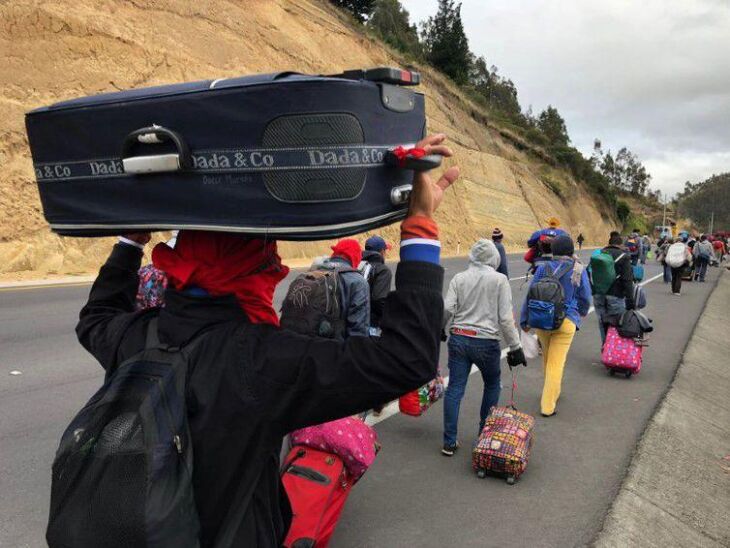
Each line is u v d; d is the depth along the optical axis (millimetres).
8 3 18750
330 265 4348
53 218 1566
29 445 4719
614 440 5367
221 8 27406
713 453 5660
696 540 3973
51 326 9312
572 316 5961
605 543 3619
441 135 1384
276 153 1237
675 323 12094
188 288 1475
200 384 1363
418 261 1398
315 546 3051
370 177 1280
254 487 1383
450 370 5070
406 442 5211
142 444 1283
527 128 73312
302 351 1355
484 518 3910
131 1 23000
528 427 4676
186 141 1327
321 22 35844
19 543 3395
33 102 18453
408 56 47531
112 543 1228
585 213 68375
